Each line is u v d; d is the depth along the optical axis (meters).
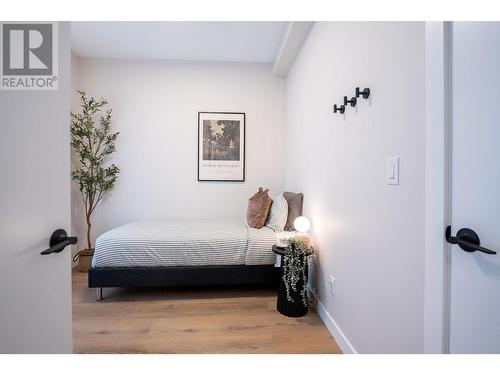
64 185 0.82
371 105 1.22
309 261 2.16
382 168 1.13
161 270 2.17
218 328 1.75
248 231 2.45
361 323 1.32
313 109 2.14
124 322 1.83
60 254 0.80
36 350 0.70
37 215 0.71
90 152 2.96
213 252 2.23
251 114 3.36
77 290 2.37
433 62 0.76
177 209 3.30
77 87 3.12
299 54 2.66
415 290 0.93
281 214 2.47
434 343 0.77
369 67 1.24
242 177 3.35
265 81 3.36
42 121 0.73
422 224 0.89
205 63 3.29
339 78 1.59
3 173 0.61
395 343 1.04
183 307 2.05
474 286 0.66
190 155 3.31
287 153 3.27
